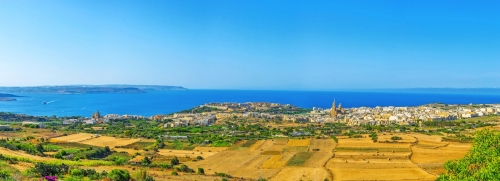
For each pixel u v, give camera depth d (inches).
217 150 6801.2
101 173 3604.8
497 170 1800.0
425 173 4630.9
